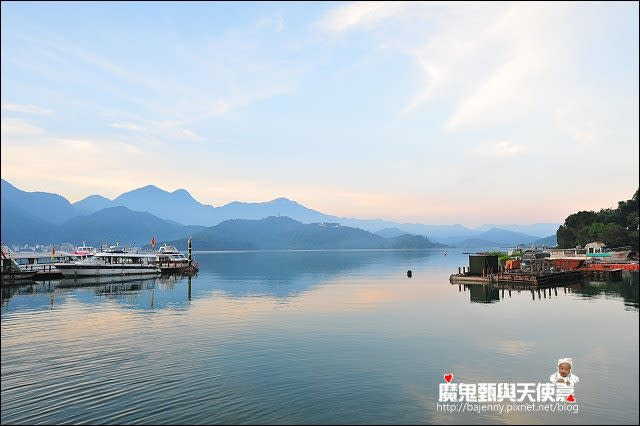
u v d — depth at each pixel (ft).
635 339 104.53
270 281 296.30
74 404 66.33
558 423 59.52
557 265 343.87
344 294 210.18
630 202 522.06
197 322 132.05
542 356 90.43
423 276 343.26
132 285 269.23
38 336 112.06
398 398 68.49
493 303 170.60
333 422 60.34
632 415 61.62
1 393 70.54
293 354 93.50
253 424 59.67
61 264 324.60
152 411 63.77
